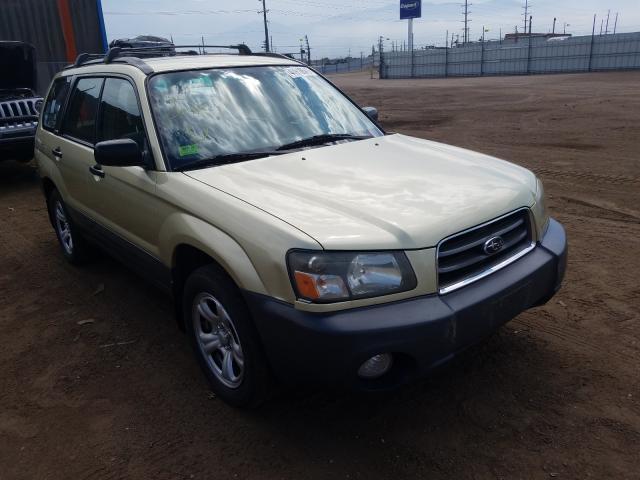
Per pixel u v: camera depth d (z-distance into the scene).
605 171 8.20
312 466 2.63
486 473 2.54
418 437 2.79
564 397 3.03
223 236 2.71
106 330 4.02
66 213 4.89
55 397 3.26
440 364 2.50
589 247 5.18
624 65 41.19
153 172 3.27
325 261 2.37
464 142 11.44
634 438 2.70
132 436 2.89
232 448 2.77
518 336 3.65
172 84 3.60
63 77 5.09
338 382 2.40
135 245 3.65
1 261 5.54
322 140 3.71
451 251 2.57
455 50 50.50
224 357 3.01
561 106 17.45
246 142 3.49
